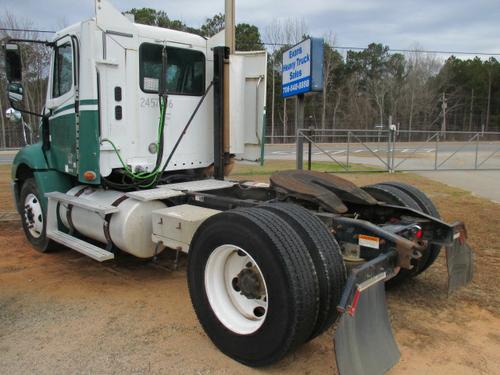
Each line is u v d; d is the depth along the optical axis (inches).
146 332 156.4
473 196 437.1
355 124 2551.7
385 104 2731.3
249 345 132.0
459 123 3073.3
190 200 200.8
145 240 193.6
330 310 128.8
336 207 166.6
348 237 148.7
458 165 766.5
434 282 200.4
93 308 175.8
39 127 257.6
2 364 137.1
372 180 560.1
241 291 139.8
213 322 142.6
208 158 246.2
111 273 214.7
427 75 2881.4
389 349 129.0
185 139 235.8
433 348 145.2
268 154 1053.2
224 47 231.9
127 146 214.5
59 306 177.8
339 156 951.6
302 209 141.5
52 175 237.8
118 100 209.5
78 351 144.2
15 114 240.2
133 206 190.5
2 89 1395.2
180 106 232.1
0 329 159.3
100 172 207.0
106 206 195.5
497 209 365.7
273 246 123.0
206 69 241.0
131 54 211.6
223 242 136.6
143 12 1780.3
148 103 219.8
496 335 153.6
